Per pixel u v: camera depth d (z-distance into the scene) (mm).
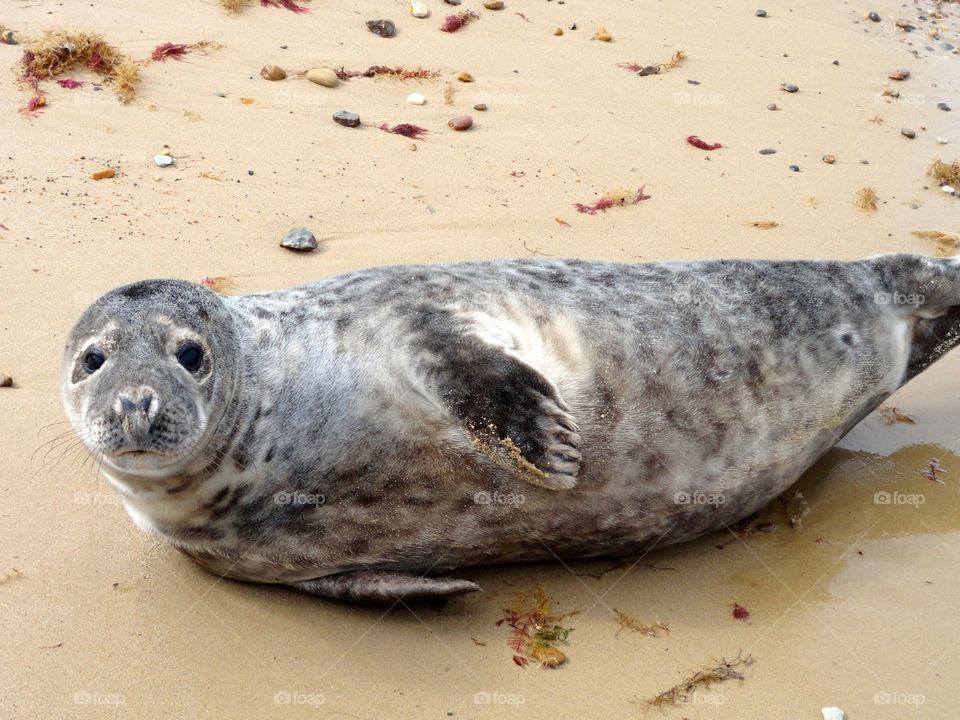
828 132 2717
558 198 2357
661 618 1535
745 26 3281
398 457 1516
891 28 3457
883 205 2443
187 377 1462
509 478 1513
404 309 1577
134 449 1402
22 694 1397
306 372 1544
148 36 2721
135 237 2113
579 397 1560
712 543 1669
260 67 2674
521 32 3047
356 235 2191
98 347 1474
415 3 3031
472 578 1602
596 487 1553
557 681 1447
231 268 2064
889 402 1955
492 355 1499
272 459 1521
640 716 1409
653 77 2891
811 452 1690
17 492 1642
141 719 1382
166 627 1496
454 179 2381
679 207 2369
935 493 1758
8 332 1892
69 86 2500
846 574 1611
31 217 2125
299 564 1545
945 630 1531
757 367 1640
